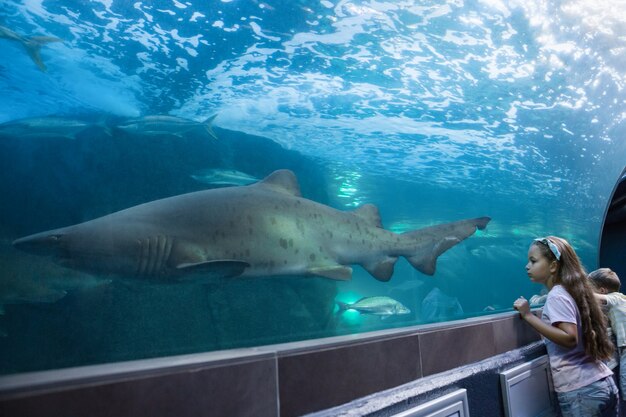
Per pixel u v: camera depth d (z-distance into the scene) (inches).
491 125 315.3
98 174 108.6
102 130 117.4
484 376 100.3
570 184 384.2
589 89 308.7
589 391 106.7
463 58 258.2
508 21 247.4
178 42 149.7
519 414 109.8
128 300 79.8
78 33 122.2
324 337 79.2
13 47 104.2
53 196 86.4
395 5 212.2
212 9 154.9
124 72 136.9
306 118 222.7
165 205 101.4
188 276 92.3
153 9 137.6
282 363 58.9
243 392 53.0
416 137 308.3
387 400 71.4
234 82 178.7
